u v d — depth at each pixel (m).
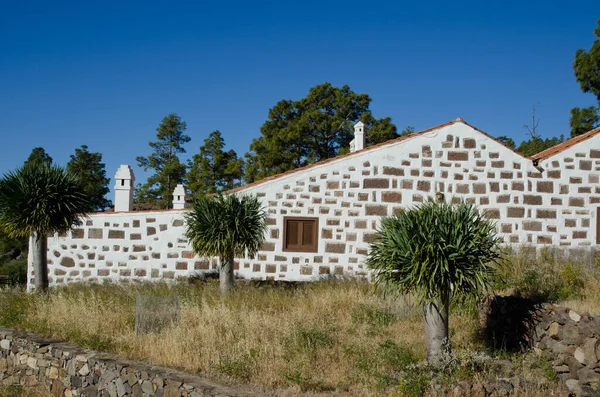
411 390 8.12
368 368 9.22
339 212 18.39
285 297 14.45
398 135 39.94
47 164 16.47
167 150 53.47
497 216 18.45
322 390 8.62
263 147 40.06
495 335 11.02
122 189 20.44
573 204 18.62
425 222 9.38
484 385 8.16
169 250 18.59
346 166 18.50
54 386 10.81
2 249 38.47
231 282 15.71
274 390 8.57
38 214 15.32
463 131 18.72
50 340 11.54
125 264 18.72
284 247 18.28
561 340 9.27
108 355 10.35
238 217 15.15
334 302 13.66
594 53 30.64
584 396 8.18
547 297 12.46
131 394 9.34
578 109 32.69
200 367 9.54
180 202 23.48
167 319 11.52
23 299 14.58
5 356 12.05
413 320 12.27
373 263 10.12
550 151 20.02
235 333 11.05
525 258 16.45
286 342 10.40
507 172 18.59
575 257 17.27
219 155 45.00
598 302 11.75
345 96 39.78
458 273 9.18
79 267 18.78
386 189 18.44
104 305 13.50
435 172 18.56
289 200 18.41
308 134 38.62
